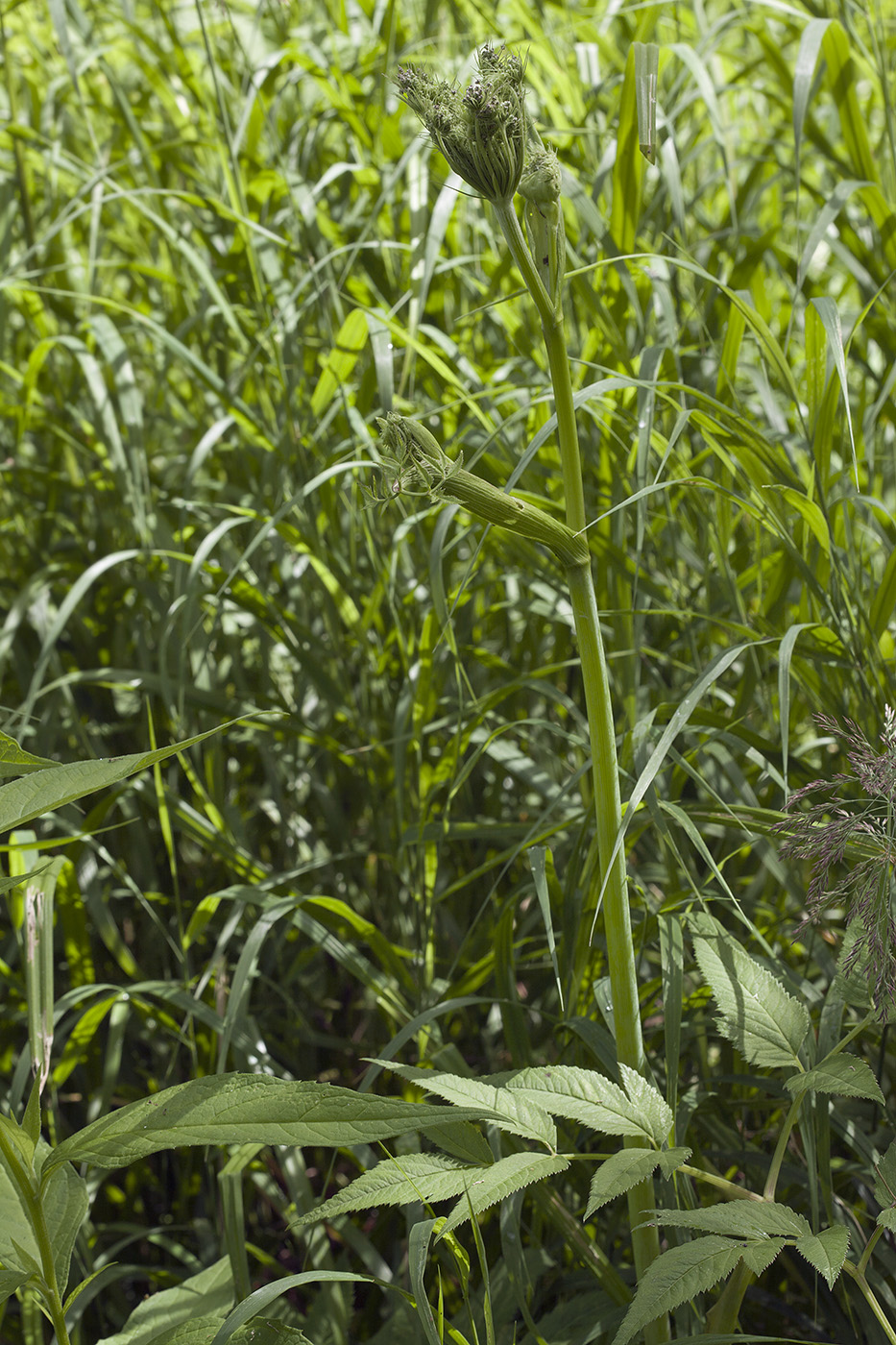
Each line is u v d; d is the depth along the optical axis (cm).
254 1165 141
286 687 189
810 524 98
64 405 178
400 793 131
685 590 155
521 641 163
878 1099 74
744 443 100
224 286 167
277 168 164
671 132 140
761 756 100
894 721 82
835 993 89
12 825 55
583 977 108
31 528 187
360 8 179
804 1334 107
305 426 149
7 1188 71
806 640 105
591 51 157
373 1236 131
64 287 181
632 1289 102
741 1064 114
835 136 195
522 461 87
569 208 144
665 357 126
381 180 154
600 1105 76
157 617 175
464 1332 99
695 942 88
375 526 145
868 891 77
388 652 143
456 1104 75
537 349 142
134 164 181
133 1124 63
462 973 149
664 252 150
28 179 194
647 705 137
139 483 149
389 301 165
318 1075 158
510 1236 94
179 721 128
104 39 192
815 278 190
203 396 178
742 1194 75
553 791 128
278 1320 74
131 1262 144
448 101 67
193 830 133
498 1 172
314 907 119
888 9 191
